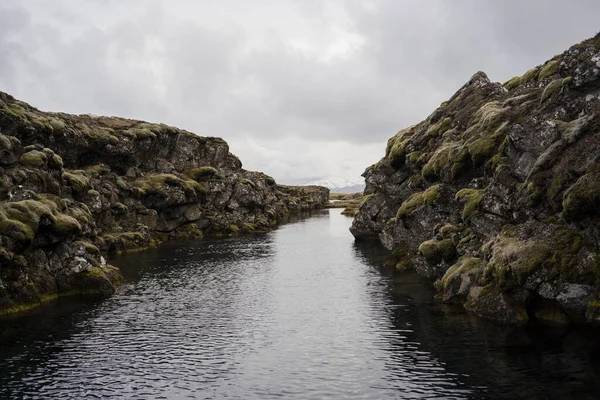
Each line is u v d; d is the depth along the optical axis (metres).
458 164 63.41
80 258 61.75
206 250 103.06
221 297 58.31
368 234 112.06
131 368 35.59
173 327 45.94
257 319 48.44
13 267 53.31
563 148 44.56
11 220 54.41
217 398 30.53
